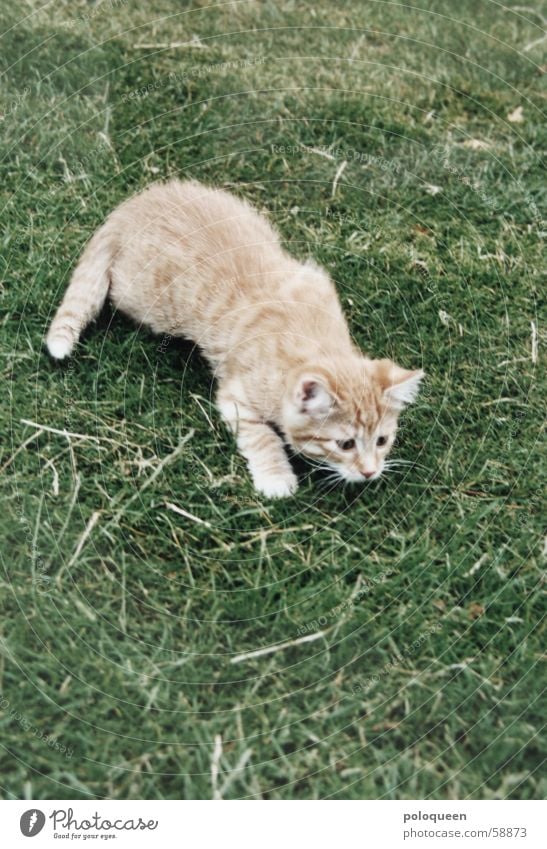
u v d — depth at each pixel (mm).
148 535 1004
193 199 1072
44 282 1075
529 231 1139
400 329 1087
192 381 1055
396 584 997
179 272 1049
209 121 1159
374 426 1007
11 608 979
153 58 1186
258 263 1054
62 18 1190
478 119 1186
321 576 999
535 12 1235
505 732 960
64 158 1133
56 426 1033
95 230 1099
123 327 1070
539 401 1069
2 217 1102
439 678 972
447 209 1141
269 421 1031
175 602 986
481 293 1104
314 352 1017
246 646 977
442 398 1062
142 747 948
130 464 1024
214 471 1025
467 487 1033
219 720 956
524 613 993
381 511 1020
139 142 1145
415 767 953
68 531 1000
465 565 1006
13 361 1050
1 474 1016
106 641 973
